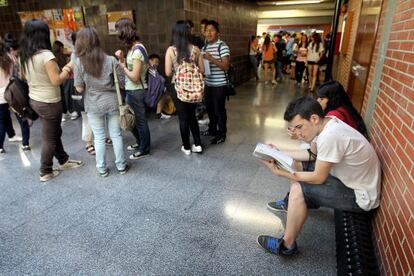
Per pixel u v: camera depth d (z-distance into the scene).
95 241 1.76
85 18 4.77
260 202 2.15
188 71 2.56
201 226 1.90
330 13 12.65
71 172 2.65
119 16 4.49
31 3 5.12
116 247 1.71
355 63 3.41
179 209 2.08
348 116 1.86
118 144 2.51
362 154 1.35
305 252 1.65
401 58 1.42
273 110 4.82
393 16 1.72
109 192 2.31
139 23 4.44
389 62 1.67
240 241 1.75
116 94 2.38
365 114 2.30
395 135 1.37
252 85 7.47
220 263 1.59
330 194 1.48
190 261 1.61
